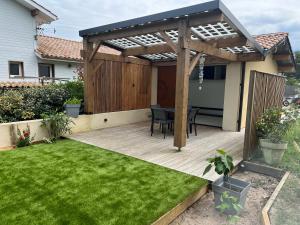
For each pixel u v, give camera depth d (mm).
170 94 9445
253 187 3770
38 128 5715
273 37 7598
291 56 9016
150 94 9172
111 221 2492
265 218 2752
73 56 11875
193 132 7199
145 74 8820
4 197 2939
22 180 3439
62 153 4742
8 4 9844
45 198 2938
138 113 8680
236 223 2799
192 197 3174
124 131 6988
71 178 3545
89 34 6062
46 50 11352
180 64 4613
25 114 5789
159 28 4738
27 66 10672
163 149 5184
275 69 9711
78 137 6121
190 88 11305
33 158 4398
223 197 2906
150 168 4016
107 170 3893
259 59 6688
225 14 4027
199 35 5254
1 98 5695
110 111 7617
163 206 2811
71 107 6391
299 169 4195
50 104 6672
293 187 3604
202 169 4008
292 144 5059
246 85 7480
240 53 6945
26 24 10469
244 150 4551
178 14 4234
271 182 3963
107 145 5422
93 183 3389
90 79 6777
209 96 10742
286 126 4895
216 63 7531
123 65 7891
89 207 2752
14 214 2576
